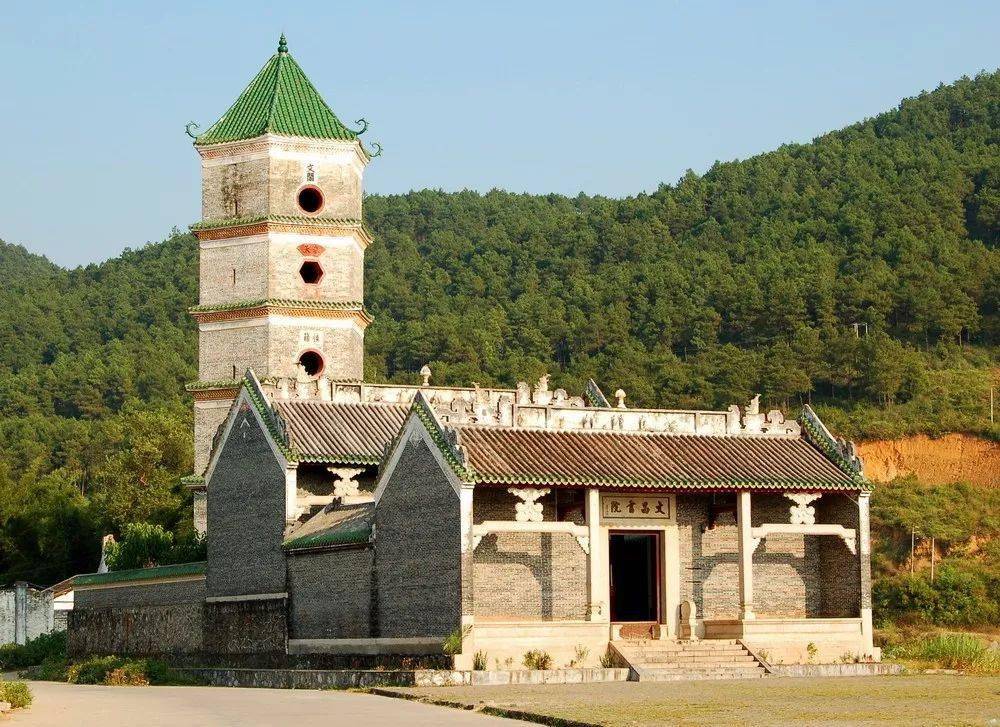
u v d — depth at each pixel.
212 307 73.12
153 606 64.88
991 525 116.88
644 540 55.91
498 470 49.81
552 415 54.50
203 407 72.94
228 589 59.88
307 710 36.75
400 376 180.62
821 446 58.19
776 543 57.41
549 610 52.81
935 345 170.25
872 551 114.88
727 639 54.16
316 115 74.94
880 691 42.28
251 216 73.38
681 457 54.72
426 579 50.25
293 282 73.06
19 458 165.38
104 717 35.16
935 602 99.44
